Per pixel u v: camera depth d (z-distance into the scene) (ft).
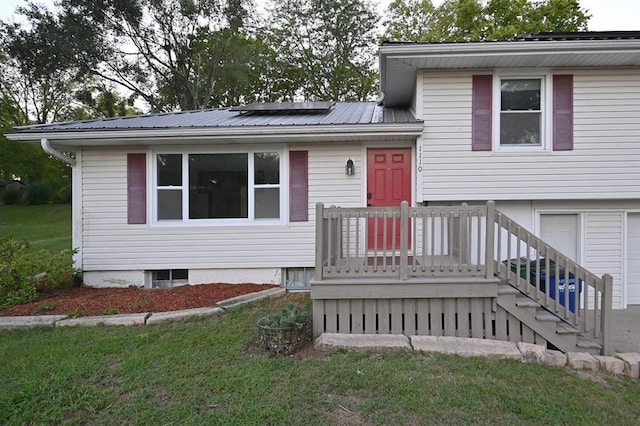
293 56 85.56
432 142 24.03
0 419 10.39
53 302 21.47
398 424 10.28
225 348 14.90
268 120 26.73
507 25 62.59
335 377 12.51
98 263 26.05
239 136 24.12
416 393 11.66
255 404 11.03
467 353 14.52
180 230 25.99
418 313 16.65
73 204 26.08
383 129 23.50
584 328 16.02
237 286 25.02
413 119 25.41
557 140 23.47
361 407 10.94
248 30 86.38
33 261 23.49
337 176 25.76
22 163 90.27
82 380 12.48
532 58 22.30
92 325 17.95
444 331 16.57
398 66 23.62
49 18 75.51
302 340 15.46
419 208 16.75
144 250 26.02
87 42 75.82
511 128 24.00
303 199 25.85
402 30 81.10
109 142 24.97
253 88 89.51
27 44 74.28
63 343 15.61
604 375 13.80
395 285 16.51
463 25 65.92
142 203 25.98
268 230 25.95
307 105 31.14
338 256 17.11
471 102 23.84
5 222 71.92
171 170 26.20
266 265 25.99
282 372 12.88
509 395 11.71
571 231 24.64
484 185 23.82
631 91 23.26
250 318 18.71
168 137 24.14
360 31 84.43
